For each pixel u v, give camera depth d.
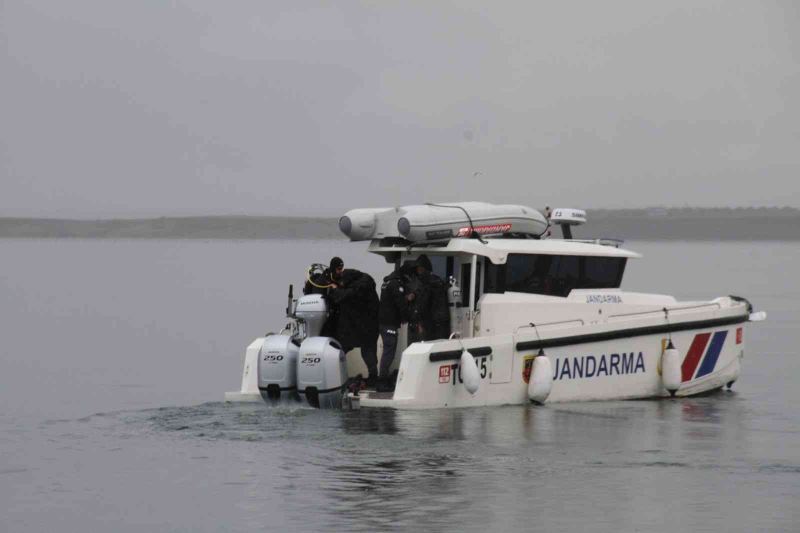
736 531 32.84
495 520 33.59
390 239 51.34
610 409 50.19
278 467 39.38
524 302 50.44
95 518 34.28
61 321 117.81
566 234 56.25
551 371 49.25
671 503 35.38
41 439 45.09
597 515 34.16
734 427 47.16
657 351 53.31
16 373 72.75
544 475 38.50
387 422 45.41
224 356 83.56
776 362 77.31
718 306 55.78
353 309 49.09
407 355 46.47
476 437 43.41
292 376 47.22
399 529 32.81
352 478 37.94
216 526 33.28
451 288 50.34
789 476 38.69
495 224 52.00
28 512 34.94
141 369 75.12
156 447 42.72
